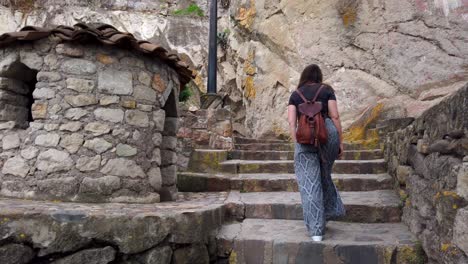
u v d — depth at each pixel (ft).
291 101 8.72
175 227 7.48
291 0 26.63
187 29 38.04
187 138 17.40
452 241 5.62
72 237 6.61
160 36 37.63
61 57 9.78
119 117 10.08
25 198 9.46
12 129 10.07
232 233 9.08
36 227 6.47
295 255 8.16
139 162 10.32
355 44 23.59
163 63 11.39
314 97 8.51
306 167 8.52
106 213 6.91
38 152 9.59
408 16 22.16
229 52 34.60
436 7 21.56
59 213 6.63
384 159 14.75
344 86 23.38
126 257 7.00
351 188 12.62
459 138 5.74
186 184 13.66
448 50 20.86
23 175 9.61
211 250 8.48
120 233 6.89
